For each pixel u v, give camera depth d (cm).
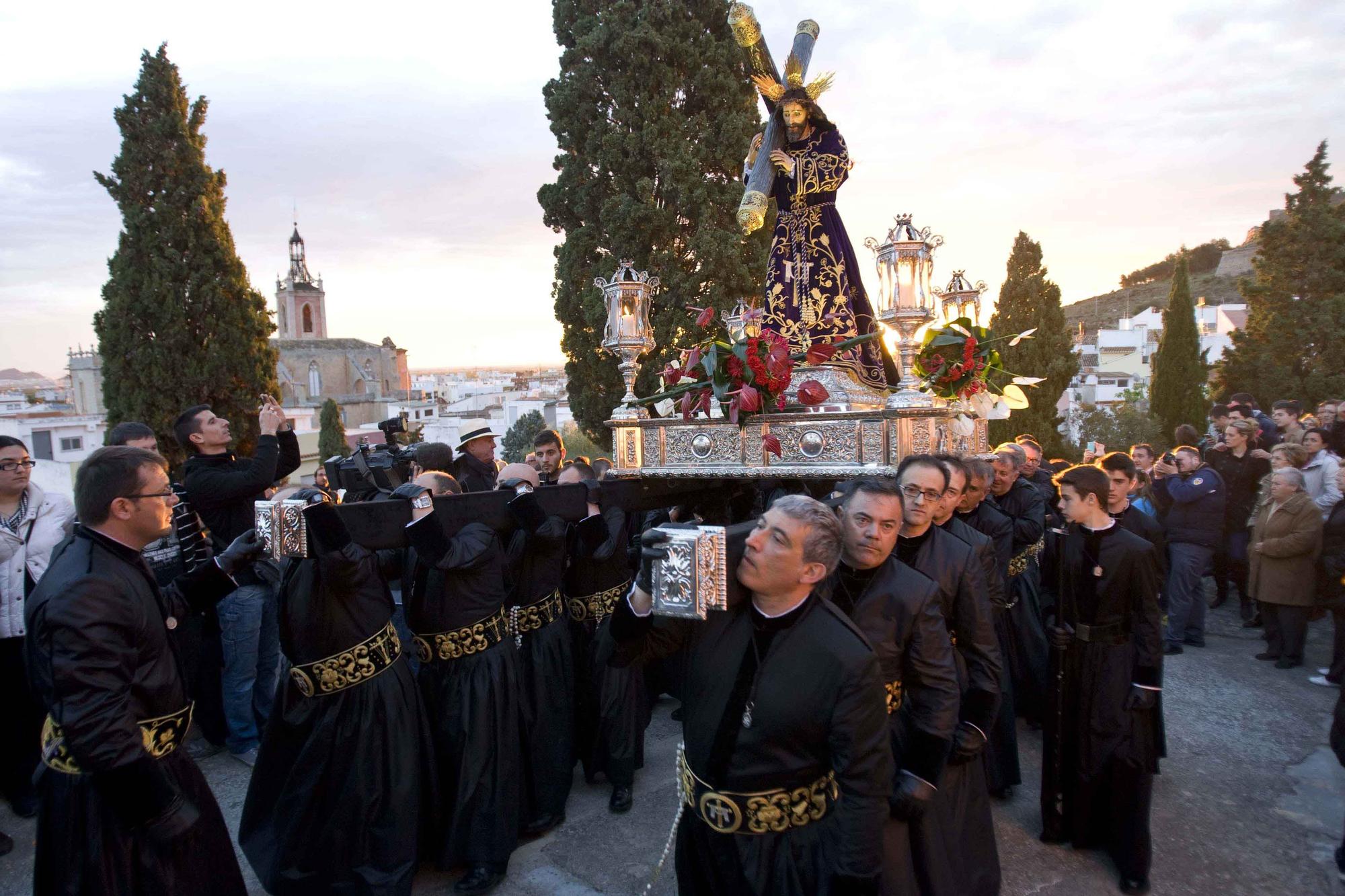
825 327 462
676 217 1465
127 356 1619
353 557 322
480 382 14588
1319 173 2472
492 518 379
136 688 258
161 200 1620
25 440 2669
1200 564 692
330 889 329
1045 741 382
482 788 353
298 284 9494
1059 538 375
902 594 270
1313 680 616
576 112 1552
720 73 1512
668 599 208
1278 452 651
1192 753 490
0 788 441
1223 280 9388
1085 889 349
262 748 363
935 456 328
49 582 248
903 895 260
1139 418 2602
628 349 452
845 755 211
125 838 250
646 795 437
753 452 388
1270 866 369
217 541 474
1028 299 2238
